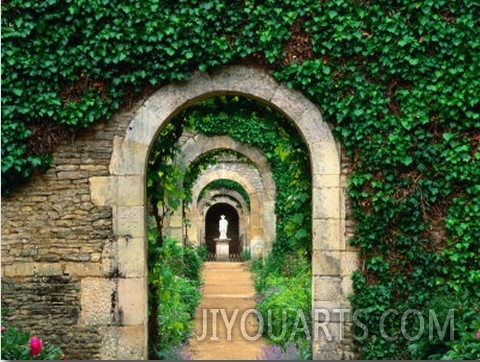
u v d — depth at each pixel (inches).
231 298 641.6
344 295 320.2
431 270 316.5
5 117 315.9
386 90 319.0
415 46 314.3
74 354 318.7
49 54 317.1
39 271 321.7
